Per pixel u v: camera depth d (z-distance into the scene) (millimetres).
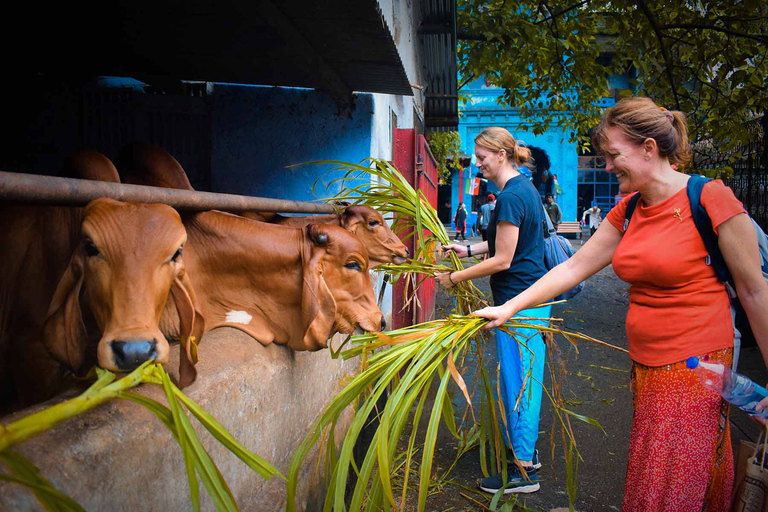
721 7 6645
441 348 2186
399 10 5043
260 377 2045
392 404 1893
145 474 1344
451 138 16391
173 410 1241
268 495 2029
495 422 2668
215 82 4469
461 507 3221
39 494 946
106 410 1347
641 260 2016
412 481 3461
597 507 3295
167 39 3424
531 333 3238
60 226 1847
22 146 4398
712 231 1925
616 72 8773
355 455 3209
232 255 2189
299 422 2494
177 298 1554
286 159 4551
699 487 1929
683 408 1942
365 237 3127
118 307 1357
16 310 1877
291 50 3418
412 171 5457
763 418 1930
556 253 3600
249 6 2686
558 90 9195
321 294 2199
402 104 6371
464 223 18016
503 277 3301
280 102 4531
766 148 7344
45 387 1857
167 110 4598
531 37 8023
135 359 1297
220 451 1725
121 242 1388
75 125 4566
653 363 2021
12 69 4203
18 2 2975
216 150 4590
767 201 7363
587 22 8305
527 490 3365
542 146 21094
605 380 5496
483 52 9023
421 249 3232
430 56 8547
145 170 2439
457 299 3533
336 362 3205
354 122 4473
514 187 3232
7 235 1877
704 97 7238
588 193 23141
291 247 2227
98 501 1177
